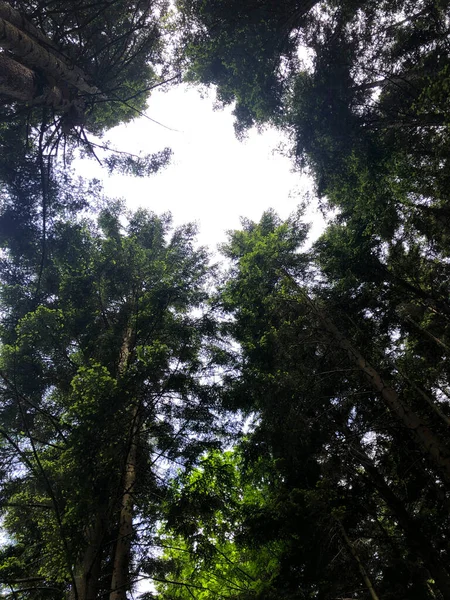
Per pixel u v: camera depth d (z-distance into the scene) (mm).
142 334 9406
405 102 12594
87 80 13609
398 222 11805
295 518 9000
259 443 11016
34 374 8766
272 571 10883
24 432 8125
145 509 8305
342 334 11703
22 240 12359
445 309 11141
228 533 9438
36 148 14602
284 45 13211
